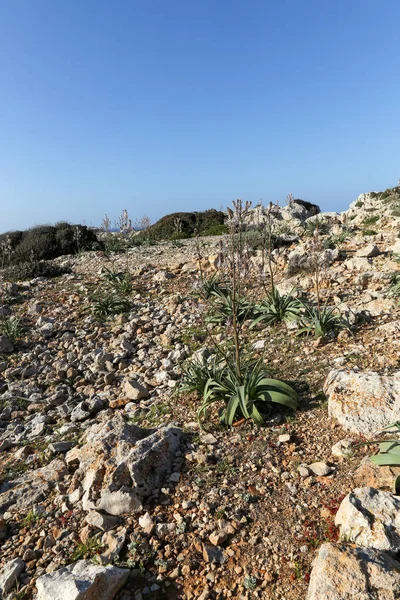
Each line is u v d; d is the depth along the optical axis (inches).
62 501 195.0
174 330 401.1
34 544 173.8
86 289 547.8
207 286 475.8
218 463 205.9
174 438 219.6
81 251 811.4
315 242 333.4
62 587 140.1
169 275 572.4
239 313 388.2
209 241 796.0
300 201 1151.6
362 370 256.4
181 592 147.0
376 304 349.4
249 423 235.3
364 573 128.1
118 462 197.5
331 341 311.0
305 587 142.4
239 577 149.9
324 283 424.8
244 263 291.6
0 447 257.3
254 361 302.5
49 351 385.7
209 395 246.8
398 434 198.2
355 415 216.8
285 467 199.6
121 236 942.4
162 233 1157.7
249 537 164.6
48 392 324.5
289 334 340.2
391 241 552.4
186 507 180.1
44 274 647.1
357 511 152.6
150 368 339.9
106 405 296.7
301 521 168.4
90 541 168.7
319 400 244.7
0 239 866.1
